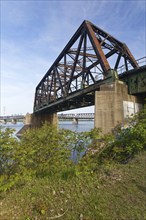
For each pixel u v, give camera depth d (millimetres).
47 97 53719
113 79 23078
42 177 6332
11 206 4574
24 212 4305
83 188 5406
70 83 35812
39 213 4250
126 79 24875
